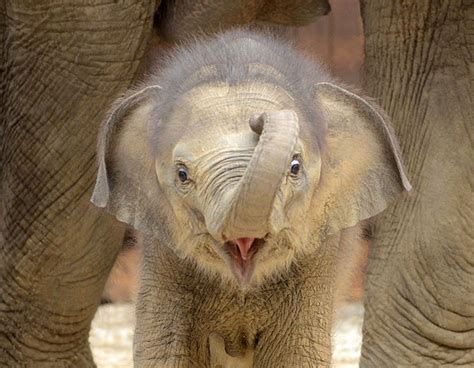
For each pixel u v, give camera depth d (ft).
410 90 33.71
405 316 33.73
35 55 36.06
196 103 27.58
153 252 29.99
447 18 33.19
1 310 37.99
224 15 37.96
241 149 25.96
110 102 36.04
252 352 31.04
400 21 33.76
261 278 28.60
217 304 29.86
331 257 29.96
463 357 33.55
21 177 36.86
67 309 38.17
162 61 32.12
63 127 36.27
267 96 27.58
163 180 28.07
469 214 32.83
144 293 30.12
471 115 32.91
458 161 32.89
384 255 33.94
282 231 27.12
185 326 29.89
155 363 29.86
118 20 35.53
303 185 27.27
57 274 37.55
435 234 32.99
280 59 29.27
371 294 34.24
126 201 29.60
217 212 24.62
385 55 34.17
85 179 36.60
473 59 32.94
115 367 48.55
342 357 48.88
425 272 33.32
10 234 37.40
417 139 33.50
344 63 71.20
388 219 33.83
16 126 36.65
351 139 29.99
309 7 40.16
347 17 71.41
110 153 29.96
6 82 36.86
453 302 33.14
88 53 35.73
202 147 26.45
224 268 28.09
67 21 35.58
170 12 38.40
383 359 33.99
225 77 28.17
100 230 37.14
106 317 55.01
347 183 29.86
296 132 23.89
